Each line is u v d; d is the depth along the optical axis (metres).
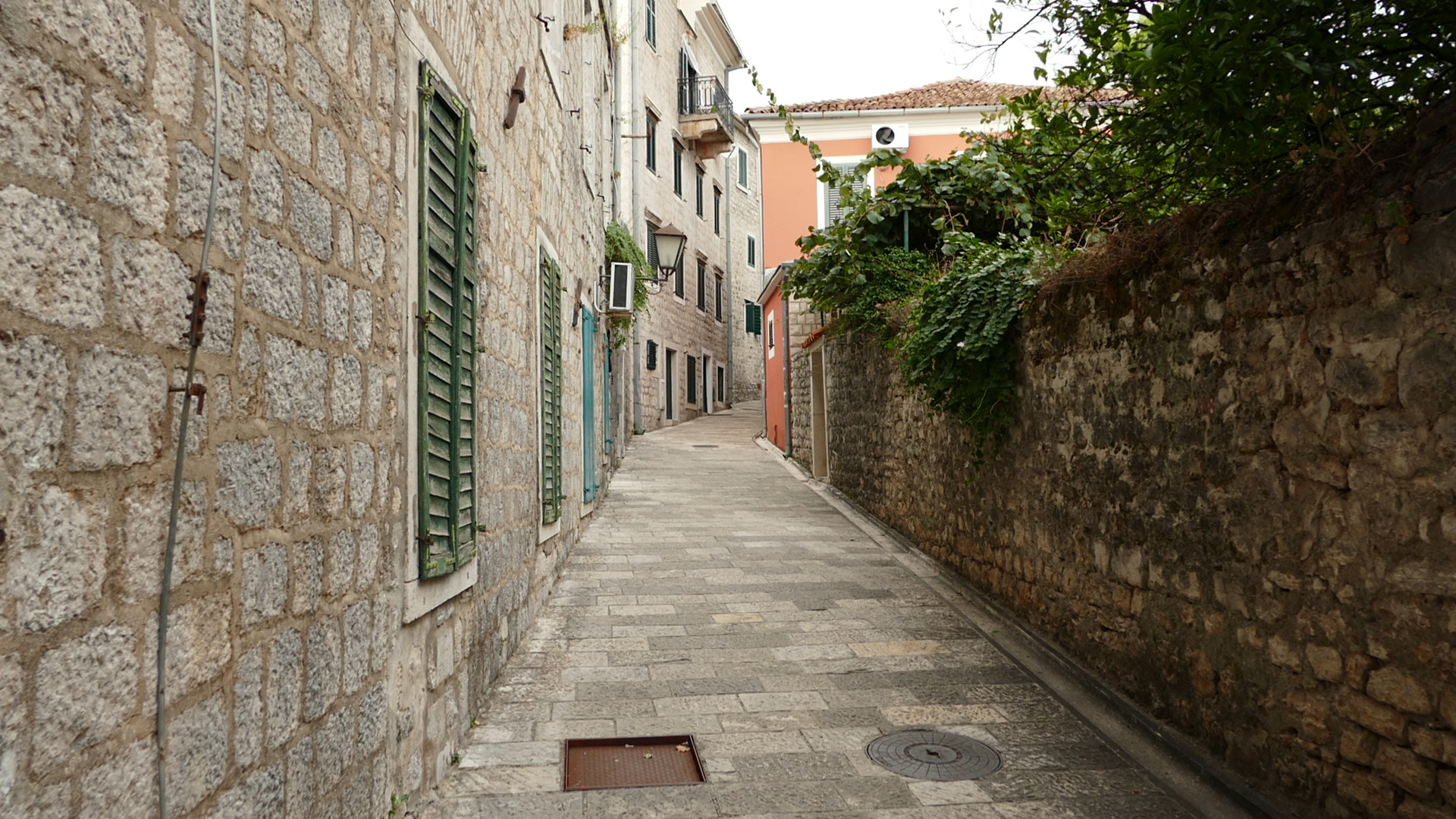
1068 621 5.87
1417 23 3.24
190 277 1.92
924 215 11.54
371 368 3.08
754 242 35.28
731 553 9.69
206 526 2.00
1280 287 3.75
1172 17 3.58
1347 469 3.39
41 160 1.46
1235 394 4.07
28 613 1.44
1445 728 2.97
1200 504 4.36
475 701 4.80
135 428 1.73
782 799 3.98
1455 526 2.92
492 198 4.93
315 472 2.62
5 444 1.39
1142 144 4.57
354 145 2.92
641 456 18.75
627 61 21.97
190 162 1.91
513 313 5.62
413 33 3.48
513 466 5.72
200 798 1.98
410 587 3.44
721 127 27.16
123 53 1.67
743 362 33.97
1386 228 3.17
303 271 2.53
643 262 15.70
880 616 7.17
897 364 10.42
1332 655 3.48
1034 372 6.41
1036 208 10.36
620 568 8.86
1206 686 4.31
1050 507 6.16
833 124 23.58
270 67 2.31
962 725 4.88
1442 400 2.96
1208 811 3.83
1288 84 3.39
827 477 15.57
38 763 1.47
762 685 5.52
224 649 2.08
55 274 1.50
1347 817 3.39
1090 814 3.84
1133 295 4.96
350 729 2.89
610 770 4.28
